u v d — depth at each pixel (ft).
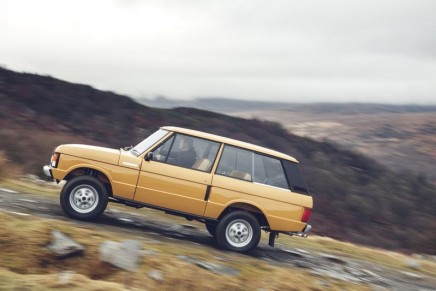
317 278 30.96
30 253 23.98
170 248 29.07
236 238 33.22
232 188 33.09
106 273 24.29
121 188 32.22
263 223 34.22
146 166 32.40
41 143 86.53
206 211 32.96
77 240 25.82
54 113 143.64
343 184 178.70
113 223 34.12
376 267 41.45
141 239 30.07
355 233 140.05
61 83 162.91
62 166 32.01
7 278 20.17
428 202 192.75
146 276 24.48
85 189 32.01
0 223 25.58
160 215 43.86
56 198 41.63
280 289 27.22
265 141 192.95
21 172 56.03
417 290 35.47
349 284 31.58
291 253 38.19
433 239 77.20
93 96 164.66
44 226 26.04
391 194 188.65
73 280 21.02
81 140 132.77
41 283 20.31
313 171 181.47
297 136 208.85
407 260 49.73
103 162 32.19
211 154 33.47
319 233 127.13
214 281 25.86
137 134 156.56
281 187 33.99
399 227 161.17
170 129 33.58
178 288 24.61
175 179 32.58
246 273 27.99
